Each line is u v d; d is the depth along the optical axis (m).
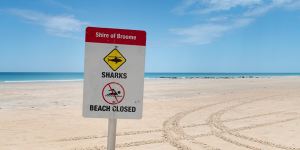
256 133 10.62
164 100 19.73
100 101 3.59
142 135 9.99
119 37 3.56
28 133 9.84
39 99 18.89
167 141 9.30
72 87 28.92
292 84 39.91
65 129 10.57
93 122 11.90
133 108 3.62
